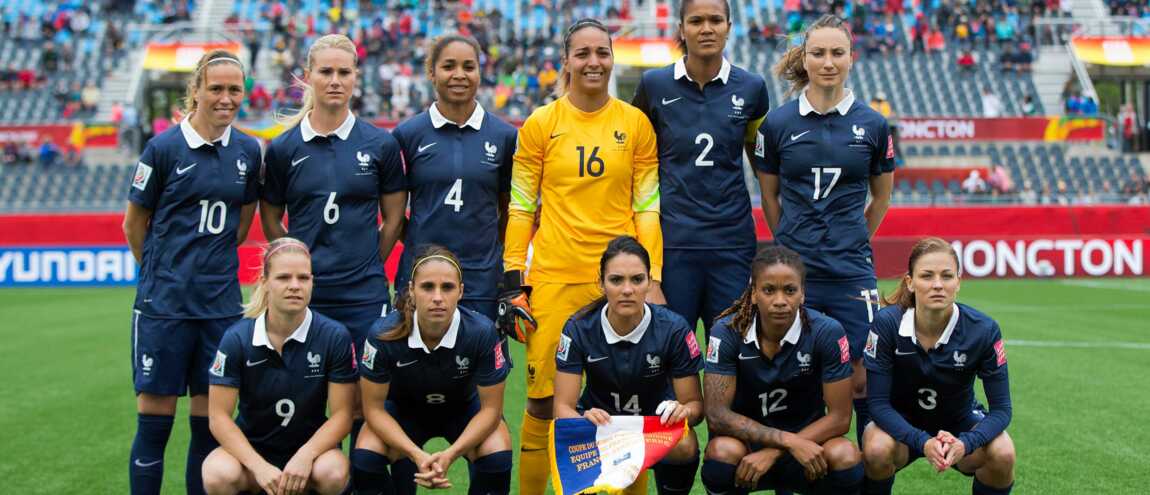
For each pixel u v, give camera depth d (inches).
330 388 174.4
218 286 185.9
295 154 189.8
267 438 176.1
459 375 176.1
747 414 181.8
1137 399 288.8
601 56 184.5
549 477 217.5
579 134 189.0
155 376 181.6
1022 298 570.9
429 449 238.2
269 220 197.6
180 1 1086.4
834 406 173.8
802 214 192.2
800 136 191.5
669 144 195.6
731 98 196.1
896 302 178.4
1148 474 211.6
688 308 196.5
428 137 193.5
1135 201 774.5
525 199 192.1
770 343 174.7
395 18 1095.6
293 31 1050.1
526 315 183.8
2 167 884.6
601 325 176.6
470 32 1053.8
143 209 185.3
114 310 534.3
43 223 689.0
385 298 193.6
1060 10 1107.9
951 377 172.9
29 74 1019.3
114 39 1056.8
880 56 1054.4
